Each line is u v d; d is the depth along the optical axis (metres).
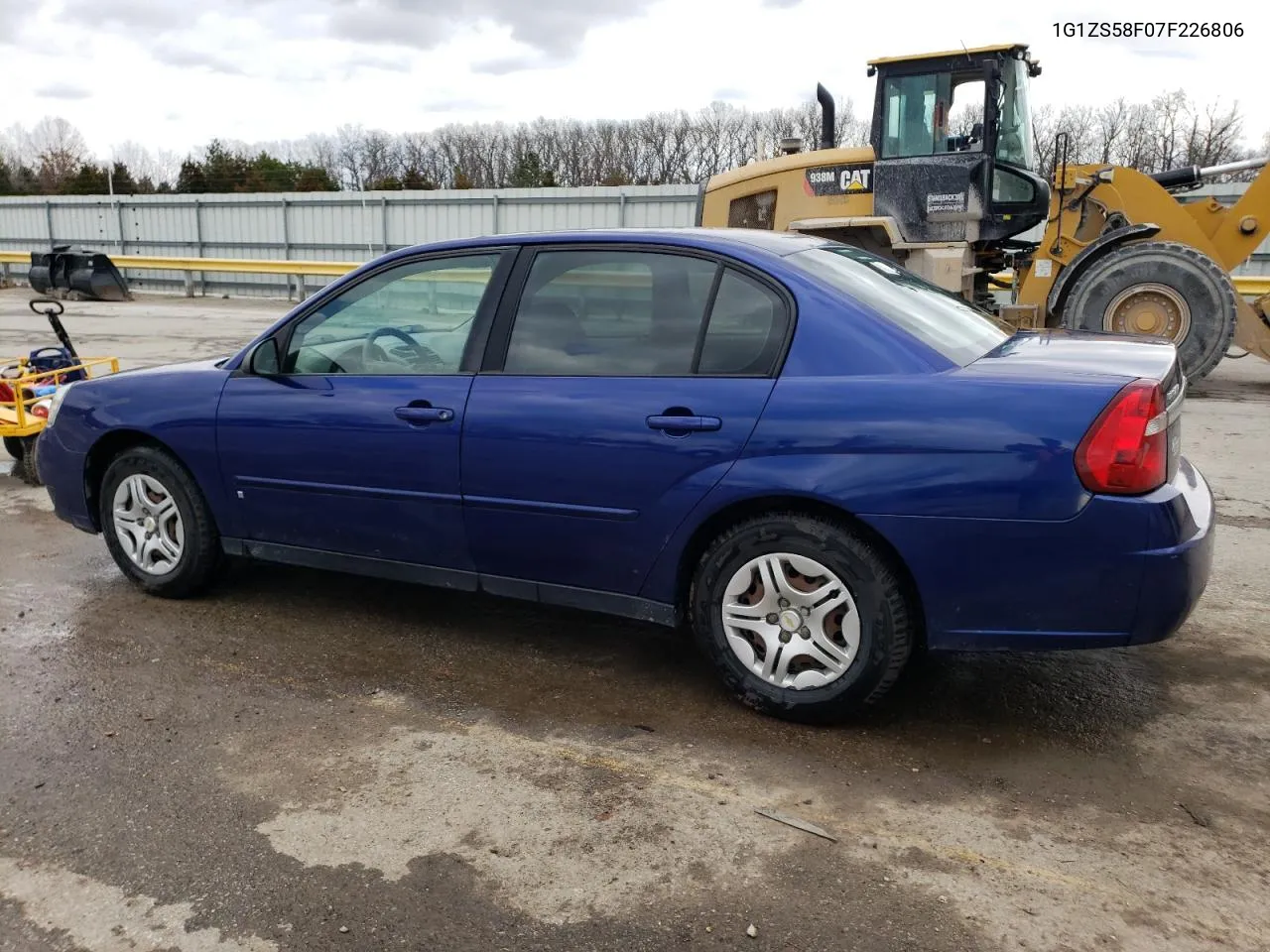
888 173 10.19
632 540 3.40
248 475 4.13
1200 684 3.60
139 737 3.27
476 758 3.13
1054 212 10.39
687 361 3.34
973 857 2.60
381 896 2.47
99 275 24.47
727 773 3.03
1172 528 2.84
